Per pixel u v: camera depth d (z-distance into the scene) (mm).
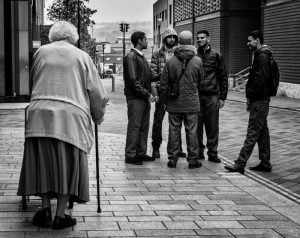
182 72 7957
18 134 11453
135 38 8219
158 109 8766
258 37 7703
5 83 21141
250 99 7824
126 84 8258
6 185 6637
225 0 35688
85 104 5055
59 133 4836
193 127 8078
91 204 5871
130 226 5117
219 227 5156
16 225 5062
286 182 7320
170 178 7320
